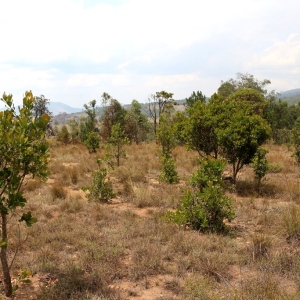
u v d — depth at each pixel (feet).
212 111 36.35
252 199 29.25
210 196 22.15
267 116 113.91
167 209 27.76
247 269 16.52
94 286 14.85
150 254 17.60
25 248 18.93
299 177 40.27
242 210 26.45
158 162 49.67
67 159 57.67
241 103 38.01
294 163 47.96
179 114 40.70
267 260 16.92
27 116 13.80
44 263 16.67
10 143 12.80
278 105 153.79
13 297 13.92
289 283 15.01
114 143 49.96
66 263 16.78
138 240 19.65
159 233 20.95
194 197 22.77
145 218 24.52
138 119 131.13
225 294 13.57
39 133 13.87
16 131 13.42
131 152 64.75
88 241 19.69
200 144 37.06
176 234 20.44
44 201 28.78
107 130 111.34
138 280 15.62
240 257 17.52
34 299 13.87
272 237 20.02
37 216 24.50
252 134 32.89
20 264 16.80
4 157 13.10
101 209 26.32
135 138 112.88
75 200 28.43
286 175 42.27
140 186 34.24
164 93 105.40
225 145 34.04
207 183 23.27
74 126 134.82
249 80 169.27
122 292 14.53
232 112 36.17
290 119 179.11
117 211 26.25
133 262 17.19
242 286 14.14
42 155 14.03
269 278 14.57
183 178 39.81
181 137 39.19
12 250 18.30
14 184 13.41
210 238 20.16
